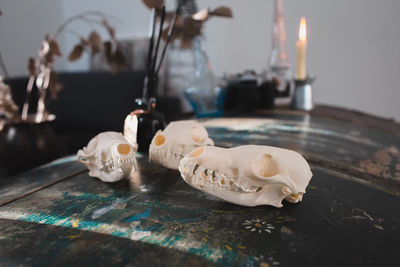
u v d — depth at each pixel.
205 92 0.87
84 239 0.34
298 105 0.96
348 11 1.50
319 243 0.32
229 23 1.72
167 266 0.29
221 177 0.38
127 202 0.43
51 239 0.34
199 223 0.36
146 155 0.63
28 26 1.94
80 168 0.60
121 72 1.62
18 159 0.77
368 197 0.43
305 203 0.41
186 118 0.93
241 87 0.94
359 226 0.35
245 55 1.72
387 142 0.72
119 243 0.32
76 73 1.70
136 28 1.93
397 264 0.28
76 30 2.14
